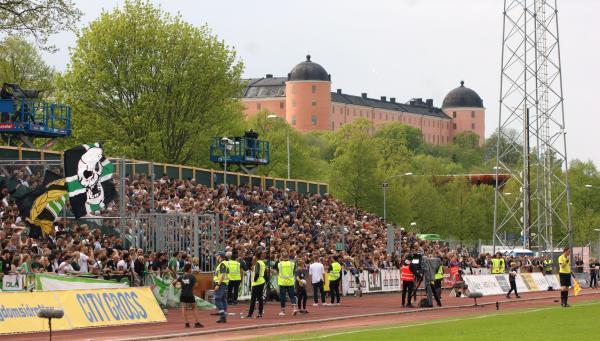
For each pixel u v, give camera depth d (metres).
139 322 40.66
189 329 38.25
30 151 62.25
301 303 53.91
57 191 50.22
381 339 32.28
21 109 74.56
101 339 33.66
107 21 107.06
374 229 89.44
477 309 52.28
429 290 53.66
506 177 197.62
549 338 32.53
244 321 42.81
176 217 53.34
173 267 49.59
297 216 81.50
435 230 153.00
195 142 108.19
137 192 59.38
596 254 142.75
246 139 98.44
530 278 79.00
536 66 99.25
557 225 154.50
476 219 158.25
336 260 57.03
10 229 47.78
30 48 124.50
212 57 110.12
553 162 132.25
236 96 113.94
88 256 47.09
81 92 105.69
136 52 106.62
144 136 105.75
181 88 106.38
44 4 68.25
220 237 59.97
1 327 35.28
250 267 56.84
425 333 34.81
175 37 108.88
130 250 47.91
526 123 100.94
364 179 131.38
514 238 157.38
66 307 37.84
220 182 82.31
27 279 40.25
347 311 50.09
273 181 90.69
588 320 41.34
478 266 85.38
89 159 49.09
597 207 170.00
